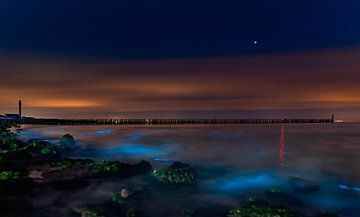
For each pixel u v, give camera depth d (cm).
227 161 2145
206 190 1431
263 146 2814
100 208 1086
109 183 1425
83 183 1384
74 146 2586
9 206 1055
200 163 2077
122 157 2309
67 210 1104
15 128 4519
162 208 1200
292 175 1755
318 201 1347
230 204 1271
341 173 1819
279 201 1316
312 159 2202
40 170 1590
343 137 3481
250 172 1808
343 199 1371
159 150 2611
